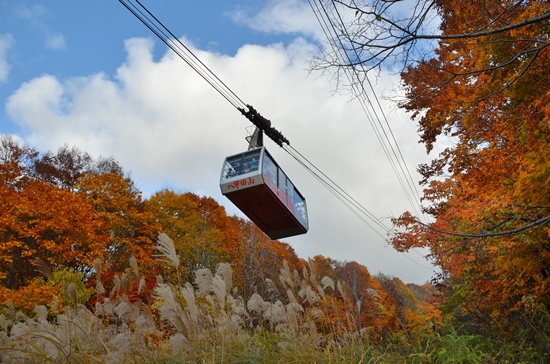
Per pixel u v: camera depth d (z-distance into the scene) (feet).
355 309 19.90
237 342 15.19
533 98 21.84
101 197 90.68
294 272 19.01
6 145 78.74
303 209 55.47
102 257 70.64
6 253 61.98
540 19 13.41
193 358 13.17
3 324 15.65
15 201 64.64
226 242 91.97
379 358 16.14
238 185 44.39
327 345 15.94
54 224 65.51
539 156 21.11
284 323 17.20
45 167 94.12
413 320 52.06
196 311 14.24
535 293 28.45
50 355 12.80
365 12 14.67
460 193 29.55
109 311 15.67
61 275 53.67
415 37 14.80
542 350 27.32
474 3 21.48
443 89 24.95
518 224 24.66
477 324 44.50
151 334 14.29
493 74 22.98
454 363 18.24
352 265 104.58
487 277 34.47
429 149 30.60
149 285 59.88
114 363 12.39
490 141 25.64
